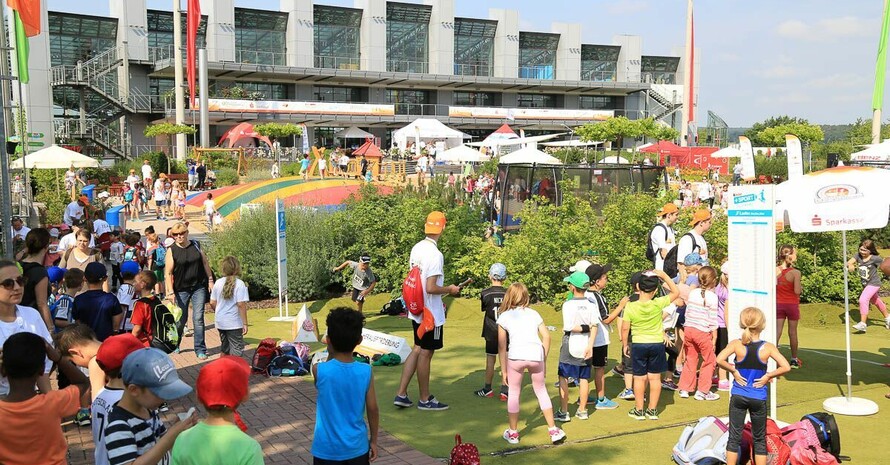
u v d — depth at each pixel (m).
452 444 6.84
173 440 3.56
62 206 23.72
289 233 15.03
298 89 56.59
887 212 7.50
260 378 9.05
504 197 16.47
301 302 14.41
